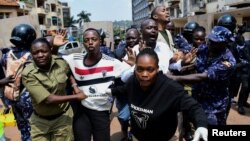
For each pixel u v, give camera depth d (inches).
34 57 126.3
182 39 207.2
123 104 189.3
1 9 1375.5
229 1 1067.9
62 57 142.8
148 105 101.1
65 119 136.6
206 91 142.5
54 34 161.9
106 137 145.8
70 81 142.0
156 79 100.4
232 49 222.7
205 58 139.3
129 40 209.3
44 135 135.6
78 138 144.3
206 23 416.5
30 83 126.8
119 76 141.6
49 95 126.8
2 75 163.0
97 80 141.3
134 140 112.4
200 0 1328.7
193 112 96.8
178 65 144.1
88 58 141.2
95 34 138.9
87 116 145.6
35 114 135.6
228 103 159.9
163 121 102.5
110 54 198.1
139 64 97.4
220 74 135.0
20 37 150.8
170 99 99.3
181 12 1598.2
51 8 2236.7
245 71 255.4
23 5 1561.3
